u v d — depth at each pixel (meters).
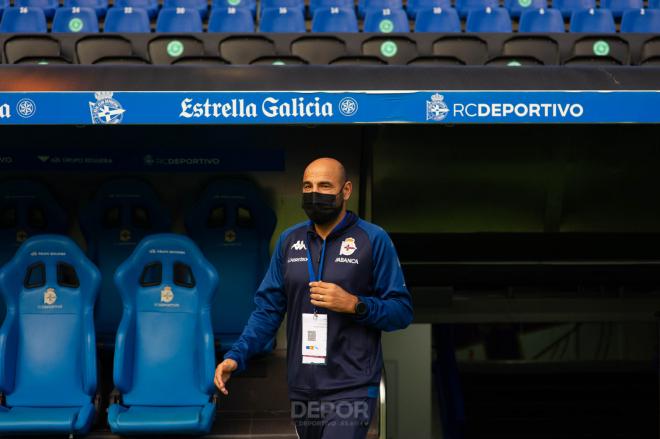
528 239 14.45
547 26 17.56
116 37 14.43
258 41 14.63
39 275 11.75
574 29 17.55
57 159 12.43
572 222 14.42
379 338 7.37
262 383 11.79
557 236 14.48
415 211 14.16
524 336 17.78
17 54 14.42
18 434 9.46
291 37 14.98
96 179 12.67
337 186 7.18
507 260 14.52
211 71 9.68
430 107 9.39
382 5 19.33
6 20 17.27
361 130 12.70
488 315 15.02
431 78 9.59
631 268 14.81
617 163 13.94
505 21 17.70
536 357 17.78
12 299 10.13
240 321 12.25
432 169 13.82
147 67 9.73
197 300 10.24
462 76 9.66
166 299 10.23
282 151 12.70
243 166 12.66
